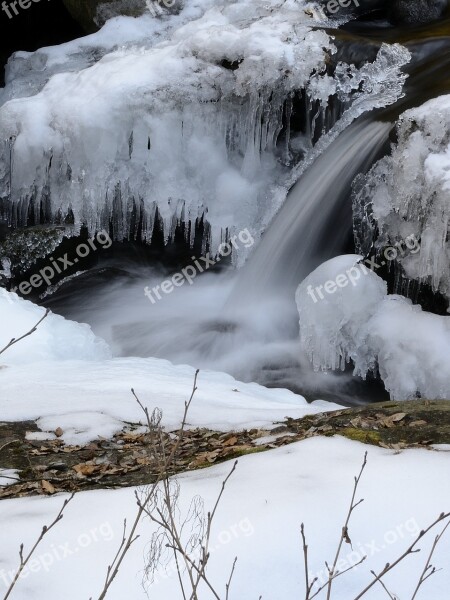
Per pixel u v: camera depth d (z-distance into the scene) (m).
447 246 8.77
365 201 9.79
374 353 9.12
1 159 13.09
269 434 4.95
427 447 4.17
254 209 11.78
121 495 3.74
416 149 9.10
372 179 9.73
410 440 4.41
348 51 11.45
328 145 10.98
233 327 10.70
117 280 12.16
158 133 11.89
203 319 11.03
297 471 3.78
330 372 9.60
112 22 15.30
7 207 13.23
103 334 11.11
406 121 9.33
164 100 11.90
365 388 9.41
